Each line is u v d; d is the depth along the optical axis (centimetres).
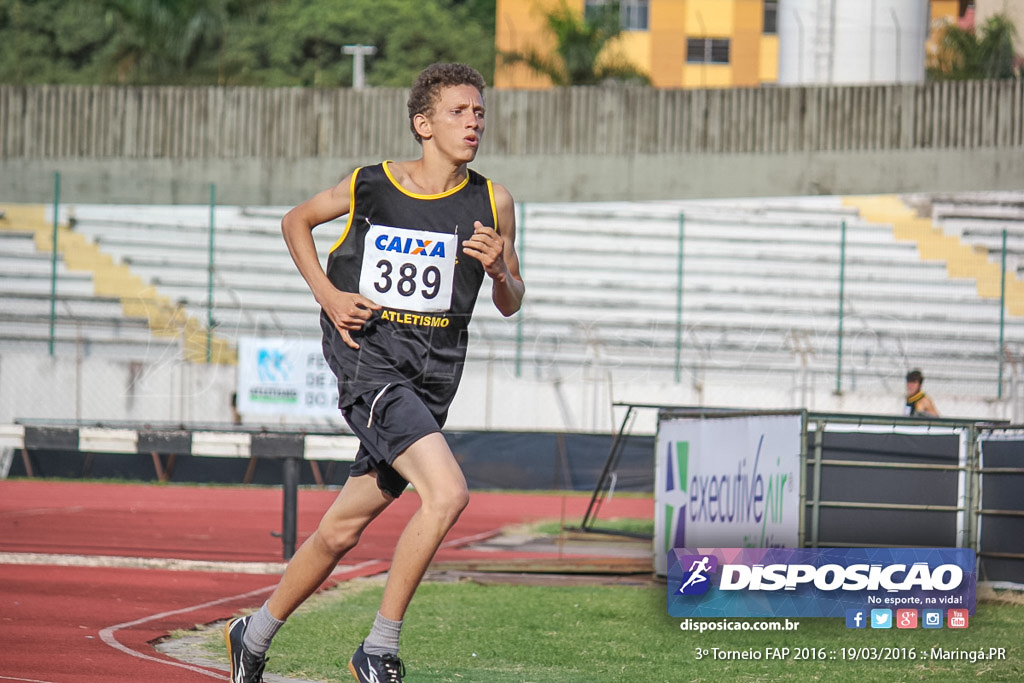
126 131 9044
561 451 6225
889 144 9381
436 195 1241
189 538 3809
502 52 12700
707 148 9388
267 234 8262
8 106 8894
